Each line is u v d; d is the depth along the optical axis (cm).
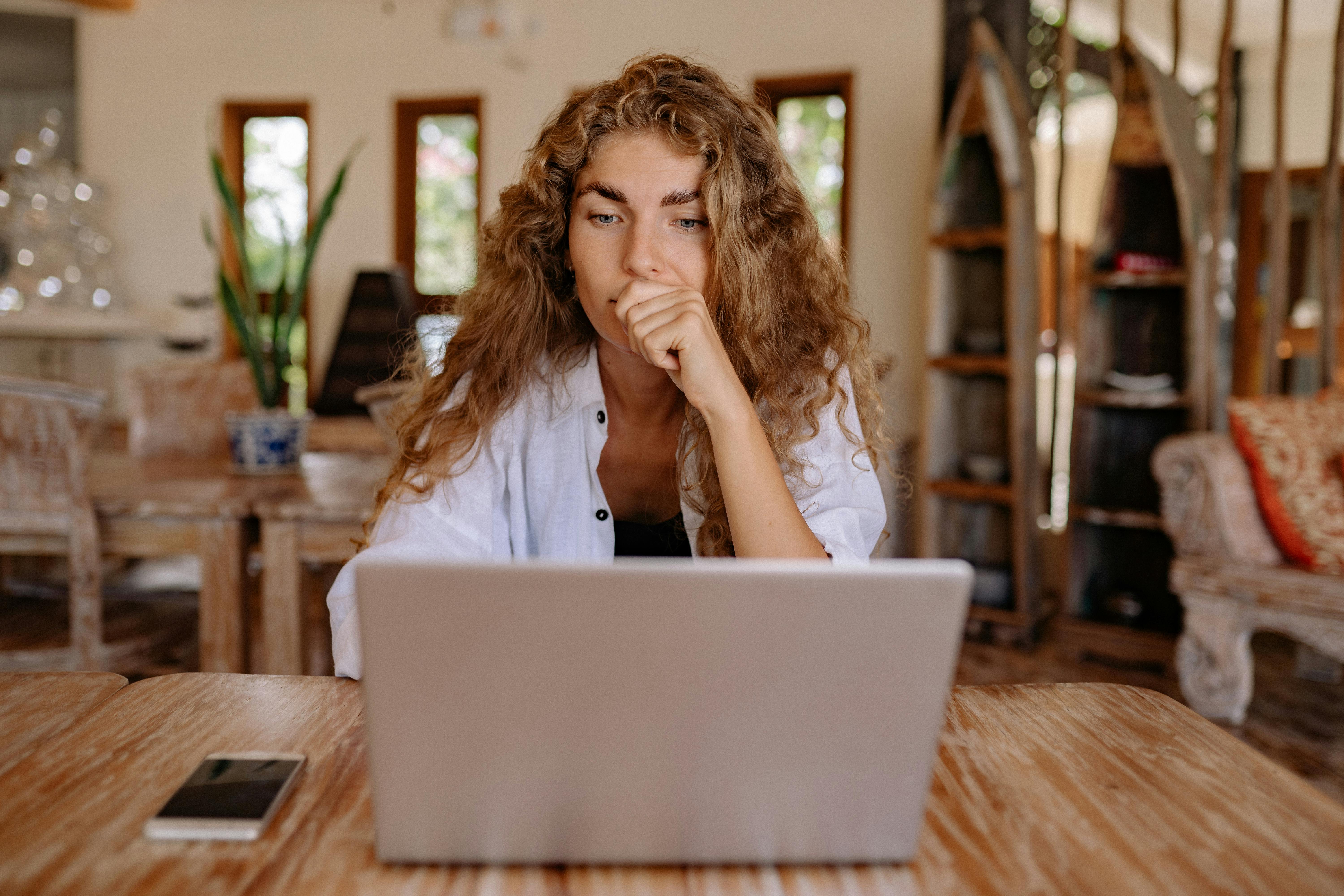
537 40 548
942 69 437
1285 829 64
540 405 124
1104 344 361
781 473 103
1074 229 602
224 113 595
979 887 57
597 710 56
